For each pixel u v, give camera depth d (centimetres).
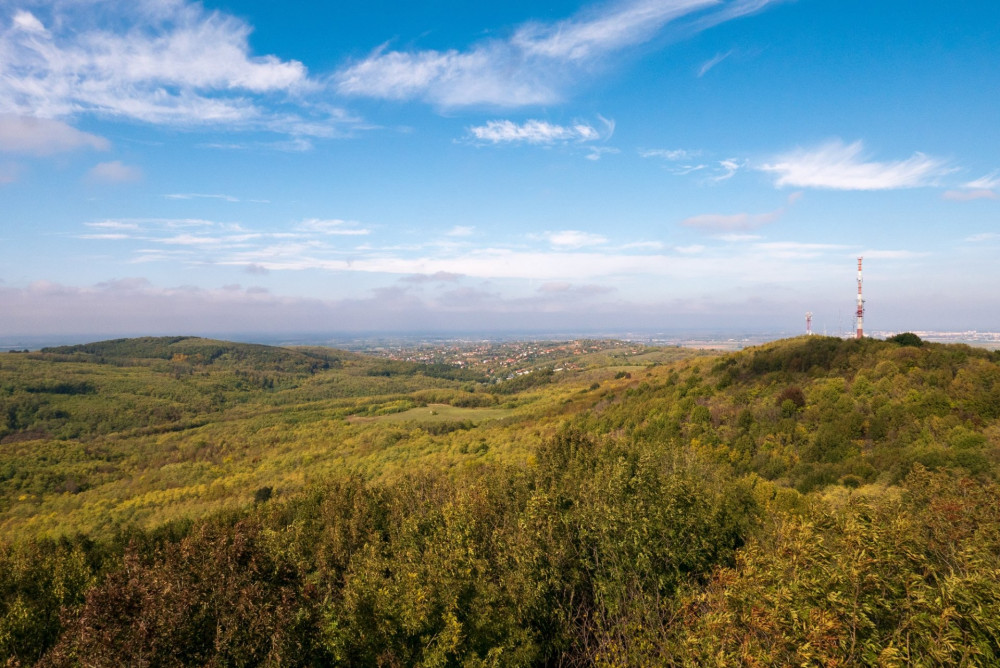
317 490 3197
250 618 1319
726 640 1009
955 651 847
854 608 945
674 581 1703
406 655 1538
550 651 1714
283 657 1286
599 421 6631
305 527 2520
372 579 1648
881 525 1206
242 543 1541
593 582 1741
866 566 990
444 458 7131
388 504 2762
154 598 1245
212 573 1401
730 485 2398
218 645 1227
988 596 872
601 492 2053
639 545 1712
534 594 1675
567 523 1931
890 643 863
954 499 1481
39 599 2170
